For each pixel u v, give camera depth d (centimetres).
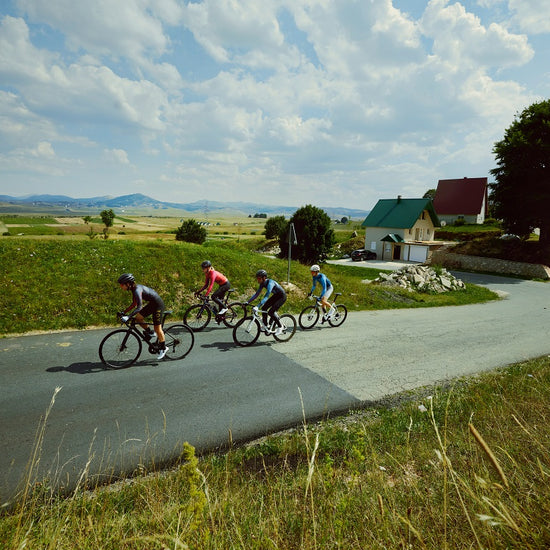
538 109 3231
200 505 195
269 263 1817
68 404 563
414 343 1009
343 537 227
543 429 399
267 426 537
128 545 247
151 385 652
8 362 707
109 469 418
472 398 597
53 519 296
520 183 3406
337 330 1127
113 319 1020
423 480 333
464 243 4169
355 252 4778
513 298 2105
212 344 906
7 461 419
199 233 5316
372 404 625
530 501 222
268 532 233
